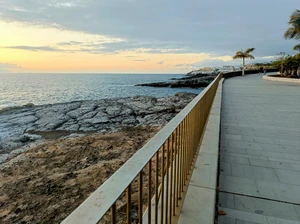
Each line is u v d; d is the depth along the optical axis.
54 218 3.20
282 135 4.36
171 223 1.67
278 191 2.41
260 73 34.59
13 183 4.32
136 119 11.30
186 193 2.10
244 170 2.91
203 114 3.71
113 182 0.82
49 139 8.12
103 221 2.74
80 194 3.83
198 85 39.91
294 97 9.84
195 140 2.75
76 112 12.47
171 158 1.60
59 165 5.23
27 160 5.63
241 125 5.15
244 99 9.32
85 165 5.16
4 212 3.38
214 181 2.30
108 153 5.96
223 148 3.69
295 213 2.06
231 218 2.00
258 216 2.02
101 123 10.39
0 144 7.53
